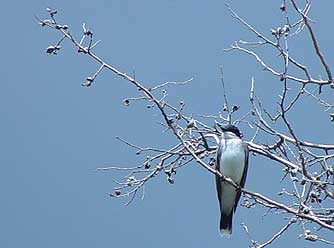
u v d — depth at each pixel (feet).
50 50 34.53
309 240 33.12
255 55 36.06
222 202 45.50
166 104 36.91
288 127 34.06
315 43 35.42
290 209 32.71
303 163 33.60
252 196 33.71
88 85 34.91
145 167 38.93
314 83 36.27
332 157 36.24
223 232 45.52
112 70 35.01
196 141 38.99
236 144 43.83
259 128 37.50
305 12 34.91
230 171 44.11
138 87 35.04
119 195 38.96
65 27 34.47
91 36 34.81
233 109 41.37
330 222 34.32
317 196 34.58
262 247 35.40
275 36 35.60
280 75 35.22
